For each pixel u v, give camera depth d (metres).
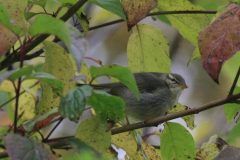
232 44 3.35
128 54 3.48
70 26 3.30
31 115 3.48
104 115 3.35
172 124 3.44
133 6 3.38
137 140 3.41
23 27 3.35
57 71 3.39
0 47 3.34
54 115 3.32
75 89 3.31
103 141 3.39
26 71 3.19
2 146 3.32
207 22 3.47
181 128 3.44
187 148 3.45
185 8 3.45
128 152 3.44
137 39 3.47
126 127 3.42
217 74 3.35
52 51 3.39
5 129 3.39
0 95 3.52
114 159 3.41
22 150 3.08
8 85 3.46
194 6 3.45
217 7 3.60
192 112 3.41
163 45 3.47
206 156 3.46
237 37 3.35
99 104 3.34
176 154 3.45
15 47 3.50
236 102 3.40
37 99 3.48
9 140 3.08
